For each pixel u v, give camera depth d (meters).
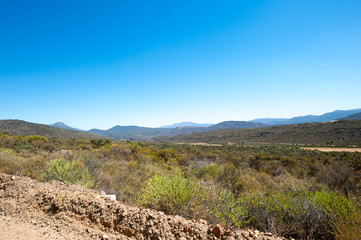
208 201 5.10
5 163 8.09
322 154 34.53
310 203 4.65
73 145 28.17
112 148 21.78
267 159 21.50
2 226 3.27
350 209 4.08
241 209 4.51
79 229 3.34
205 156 21.69
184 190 4.64
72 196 4.27
